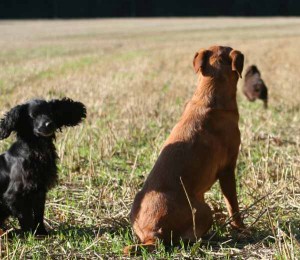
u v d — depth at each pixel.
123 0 115.94
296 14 118.31
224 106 7.42
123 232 7.55
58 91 18.50
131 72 25.19
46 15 111.44
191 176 7.02
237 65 7.43
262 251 6.72
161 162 7.09
